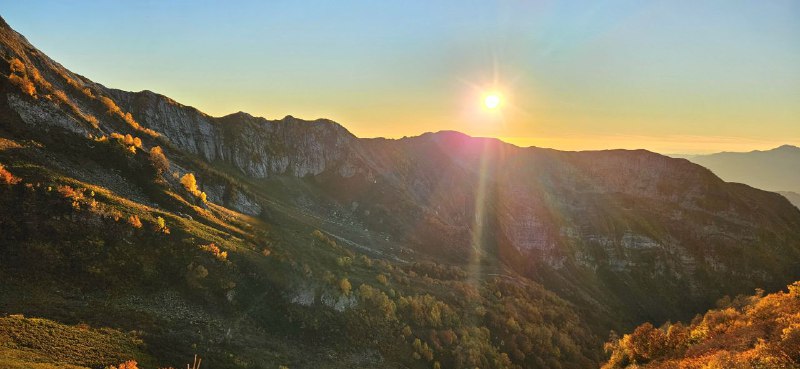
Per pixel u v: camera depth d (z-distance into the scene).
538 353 127.75
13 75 96.38
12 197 68.69
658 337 69.25
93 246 70.31
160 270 75.62
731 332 55.97
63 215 70.94
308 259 116.31
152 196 99.44
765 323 52.47
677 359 55.59
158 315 65.69
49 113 98.31
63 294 60.62
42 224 67.94
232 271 86.62
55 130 96.25
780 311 59.22
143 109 197.62
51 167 83.81
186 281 76.69
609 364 77.19
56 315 54.16
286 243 122.00
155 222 83.06
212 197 142.75
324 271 111.25
